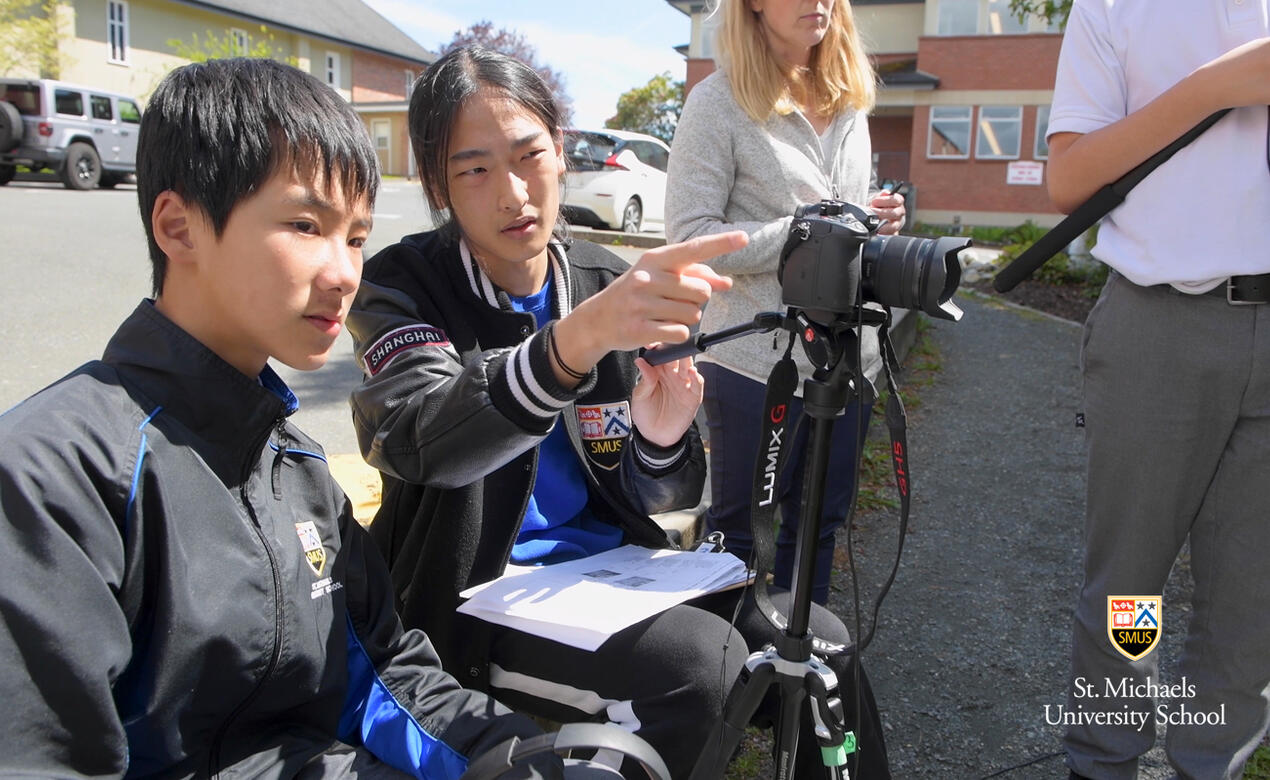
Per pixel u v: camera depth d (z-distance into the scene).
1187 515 1.90
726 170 2.23
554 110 1.69
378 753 1.35
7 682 0.91
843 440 2.35
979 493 4.11
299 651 1.21
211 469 1.14
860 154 2.39
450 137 1.60
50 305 5.82
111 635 0.98
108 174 15.84
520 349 1.28
